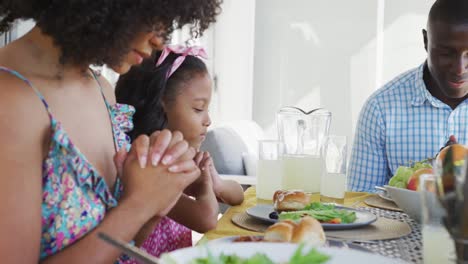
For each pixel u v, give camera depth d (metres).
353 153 2.01
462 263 0.57
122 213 0.80
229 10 4.35
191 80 1.51
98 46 0.80
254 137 3.65
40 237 0.75
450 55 1.71
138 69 1.49
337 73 4.35
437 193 0.62
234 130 3.36
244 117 4.42
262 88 4.49
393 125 1.92
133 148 0.85
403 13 4.18
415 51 4.18
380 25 4.23
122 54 0.81
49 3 0.80
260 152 1.45
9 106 0.73
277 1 4.42
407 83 1.95
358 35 4.28
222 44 4.38
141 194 0.82
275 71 4.46
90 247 0.77
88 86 0.96
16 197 0.70
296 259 0.53
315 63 4.39
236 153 3.20
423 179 0.74
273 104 4.48
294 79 4.43
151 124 1.49
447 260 0.71
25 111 0.74
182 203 1.21
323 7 4.34
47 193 0.79
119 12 0.78
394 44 4.22
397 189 1.09
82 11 0.77
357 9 4.27
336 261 0.60
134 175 0.82
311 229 0.77
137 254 0.53
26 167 0.72
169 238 1.26
